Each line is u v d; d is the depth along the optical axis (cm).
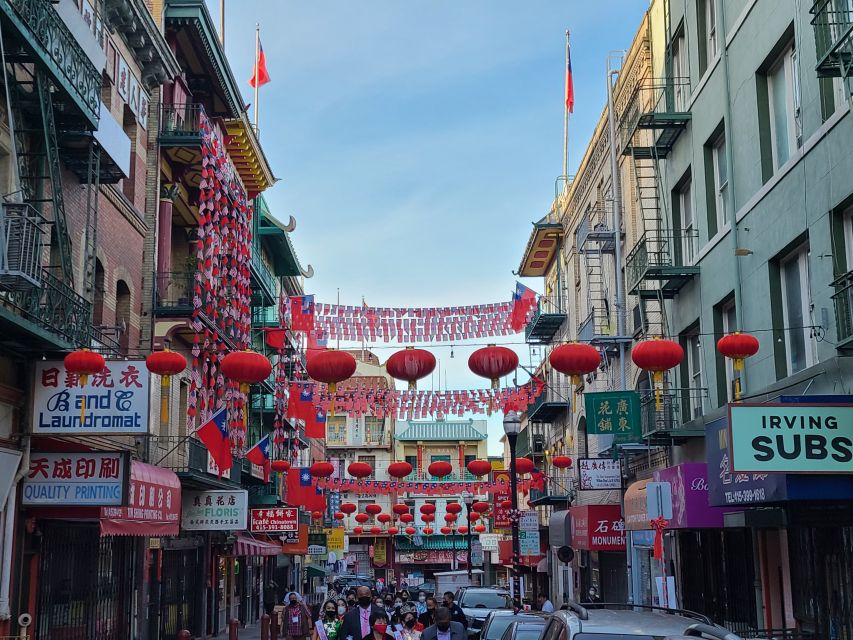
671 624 812
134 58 2358
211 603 3219
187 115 2730
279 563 5509
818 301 1471
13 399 1522
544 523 4728
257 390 3862
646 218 2406
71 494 1561
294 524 3481
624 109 2847
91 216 1970
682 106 2197
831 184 1421
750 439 1188
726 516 1739
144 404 1554
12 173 1552
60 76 1500
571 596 3906
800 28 1528
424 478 7694
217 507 2544
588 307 3450
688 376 2191
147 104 2464
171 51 2542
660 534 1602
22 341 1491
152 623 2472
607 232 2862
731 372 1898
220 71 2962
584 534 2844
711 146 2038
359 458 7681
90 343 1636
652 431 2114
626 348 2761
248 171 3534
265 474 3488
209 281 2577
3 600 1477
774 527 1602
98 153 1773
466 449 7806
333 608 1817
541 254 4403
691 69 2123
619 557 3061
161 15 2631
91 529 1984
